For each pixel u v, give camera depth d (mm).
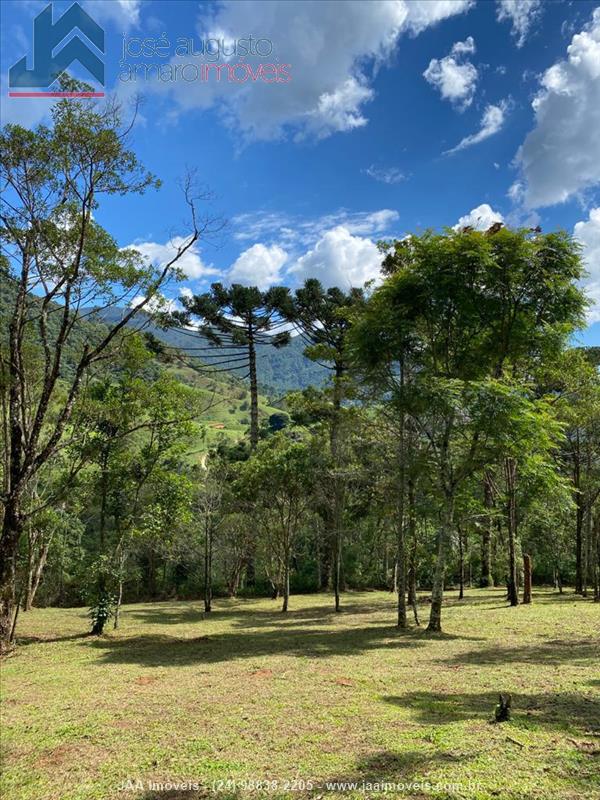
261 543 27844
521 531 24281
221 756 4801
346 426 18922
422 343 13758
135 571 17734
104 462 16281
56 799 4164
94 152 11938
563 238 13648
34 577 23406
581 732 4836
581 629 11930
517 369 17281
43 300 13336
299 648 11242
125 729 5805
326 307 25359
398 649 10523
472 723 5270
